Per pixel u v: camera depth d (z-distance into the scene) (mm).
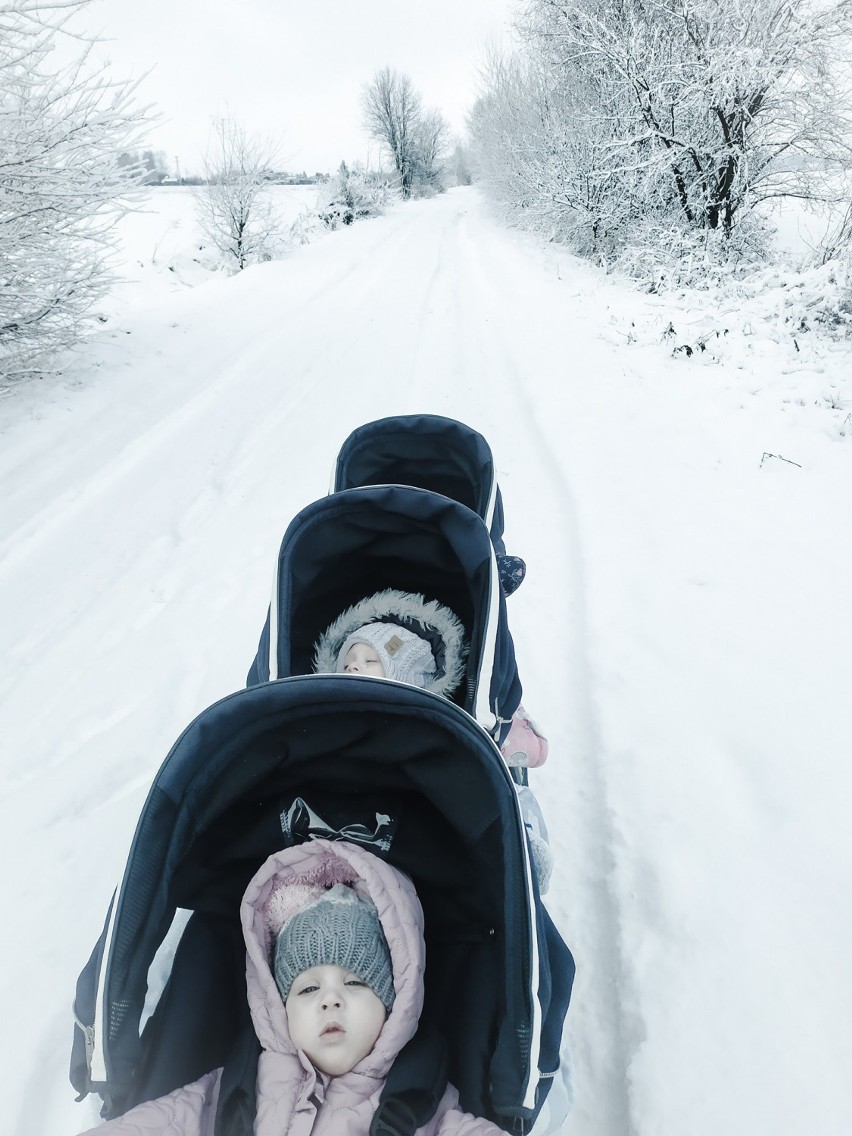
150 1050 1442
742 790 2518
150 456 5477
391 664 2205
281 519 4676
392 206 31719
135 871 1413
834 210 9672
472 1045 1449
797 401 5387
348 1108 1338
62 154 6047
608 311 8672
